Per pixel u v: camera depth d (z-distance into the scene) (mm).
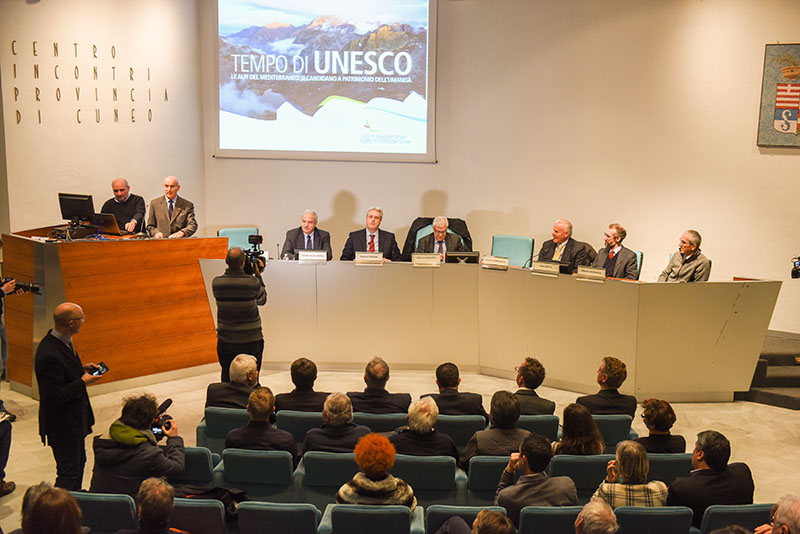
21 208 7777
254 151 9258
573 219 9016
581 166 8914
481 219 9375
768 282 6453
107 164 8281
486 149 9242
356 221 9461
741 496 3576
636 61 8547
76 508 2545
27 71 7699
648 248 8750
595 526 2775
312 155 9312
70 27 7898
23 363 6582
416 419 3951
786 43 7941
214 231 9359
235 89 9164
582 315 6781
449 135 9328
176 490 3619
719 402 6816
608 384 4891
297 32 9141
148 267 6746
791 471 5371
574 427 4008
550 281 6914
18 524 4395
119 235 6895
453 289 7336
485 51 9102
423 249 8141
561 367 6980
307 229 8055
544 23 8852
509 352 7262
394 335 7426
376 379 4727
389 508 3172
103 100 8188
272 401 4031
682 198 8539
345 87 9227
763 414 6520
